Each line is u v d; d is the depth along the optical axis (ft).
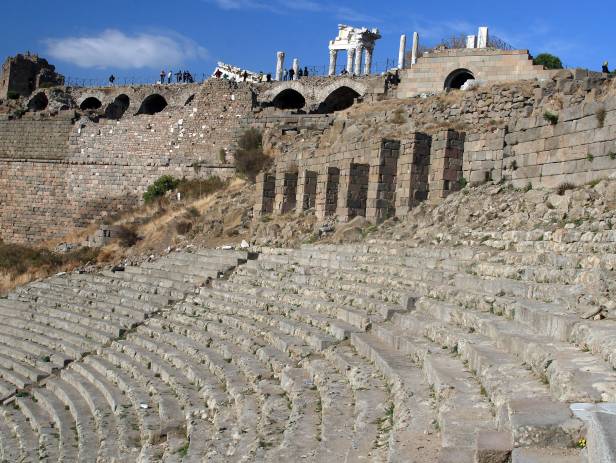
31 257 173.99
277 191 141.59
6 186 238.68
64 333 104.27
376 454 34.99
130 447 60.23
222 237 147.74
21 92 303.48
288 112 198.90
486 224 86.17
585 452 24.59
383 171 109.50
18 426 79.36
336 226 116.16
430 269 70.90
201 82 249.96
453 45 225.56
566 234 67.92
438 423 35.04
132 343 91.97
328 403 46.09
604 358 32.96
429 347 48.14
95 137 229.45
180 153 213.05
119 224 187.83
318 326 68.13
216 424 53.62
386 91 188.14
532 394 31.78
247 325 77.77
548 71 164.86
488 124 140.97
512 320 46.91
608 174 77.51
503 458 26.63
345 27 284.20
